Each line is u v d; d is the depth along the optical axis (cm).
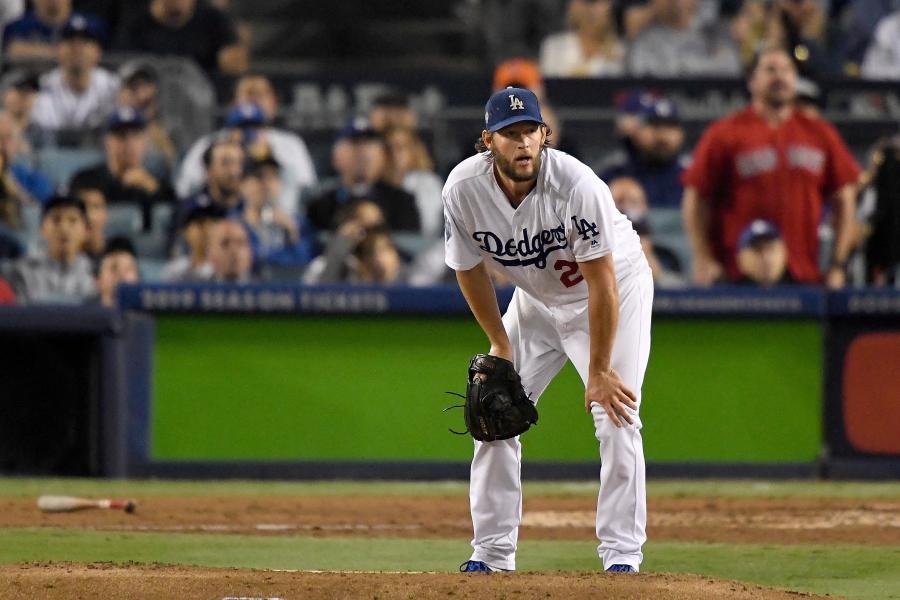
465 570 1587
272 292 3180
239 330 3206
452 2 5319
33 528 2244
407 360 3194
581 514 2569
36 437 3241
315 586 1339
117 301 3206
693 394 3206
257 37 5222
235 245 3725
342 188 3875
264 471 3195
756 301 3194
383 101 3919
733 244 3684
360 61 5288
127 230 3891
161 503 2645
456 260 1569
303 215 3881
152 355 3216
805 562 1942
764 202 3656
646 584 1327
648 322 1606
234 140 3859
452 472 3184
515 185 1477
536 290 1577
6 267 3809
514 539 1593
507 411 1538
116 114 3891
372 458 3192
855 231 3819
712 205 3712
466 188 1507
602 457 1546
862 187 3825
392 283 3375
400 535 2252
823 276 3825
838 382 3225
